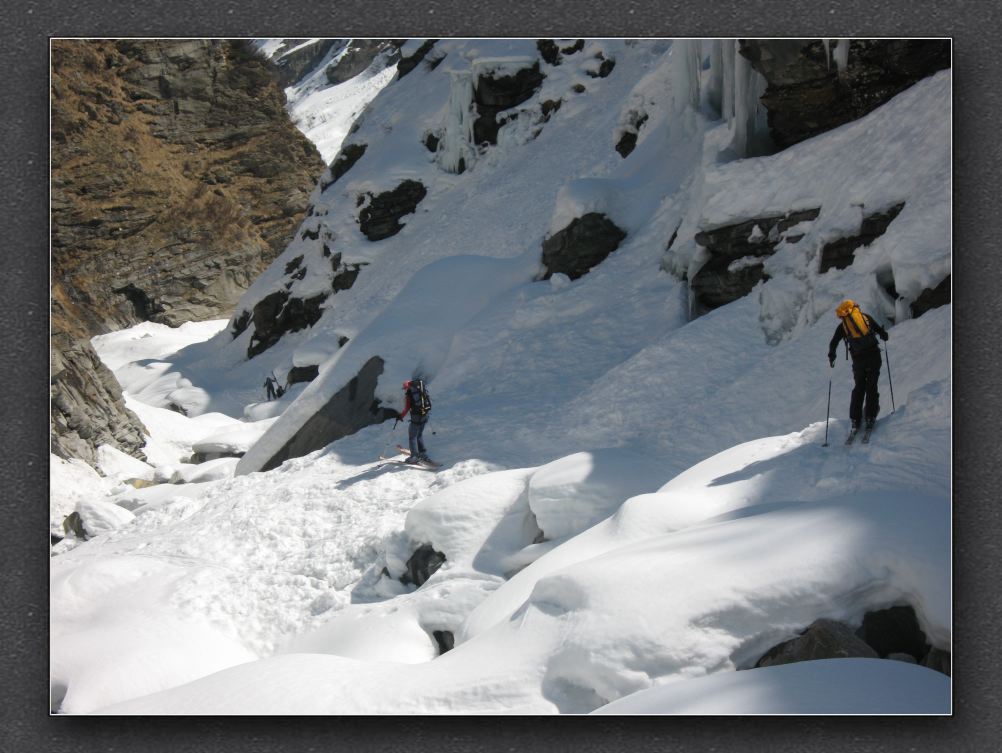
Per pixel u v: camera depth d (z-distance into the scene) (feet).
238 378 99.14
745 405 28.12
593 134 71.46
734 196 37.14
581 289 45.06
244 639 25.22
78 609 25.85
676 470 25.08
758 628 12.81
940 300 25.62
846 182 32.30
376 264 90.12
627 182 50.24
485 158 85.56
